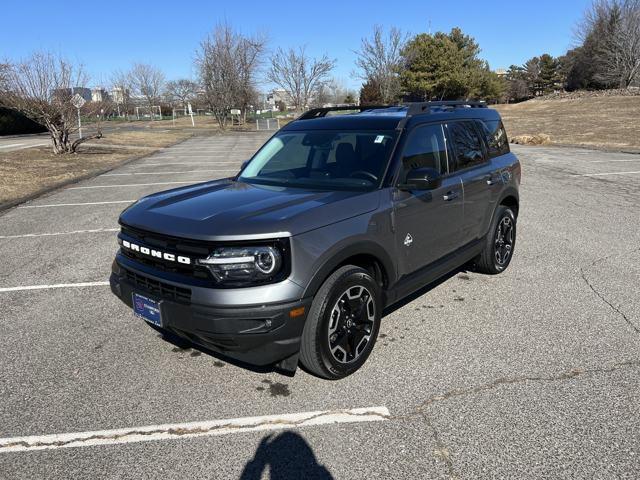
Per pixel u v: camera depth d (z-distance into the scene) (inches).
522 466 105.7
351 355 141.3
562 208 363.3
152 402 130.8
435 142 175.2
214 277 120.2
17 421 123.8
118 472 106.3
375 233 141.6
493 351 154.7
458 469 105.3
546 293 200.8
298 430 118.9
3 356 156.0
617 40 2546.8
